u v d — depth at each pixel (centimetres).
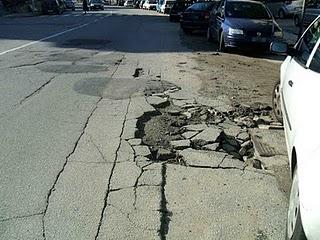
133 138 587
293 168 362
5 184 451
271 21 1495
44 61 1129
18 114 671
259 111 745
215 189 453
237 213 409
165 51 1444
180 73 1050
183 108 743
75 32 1973
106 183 458
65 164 501
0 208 405
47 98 765
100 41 1634
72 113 686
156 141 583
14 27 2236
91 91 825
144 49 1467
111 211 405
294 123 392
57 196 429
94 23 2648
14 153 527
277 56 1453
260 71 1135
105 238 364
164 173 486
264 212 412
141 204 419
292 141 383
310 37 506
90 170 487
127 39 1752
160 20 3228
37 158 515
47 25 2419
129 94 815
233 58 1355
